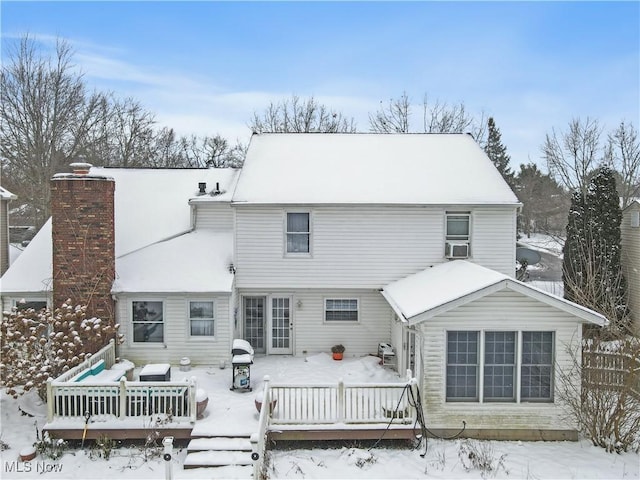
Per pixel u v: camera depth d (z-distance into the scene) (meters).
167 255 16.69
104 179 14.86
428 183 17.05
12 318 13.21
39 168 31.84
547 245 47.69
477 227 16.45
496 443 11.66
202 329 15.86
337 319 17.30
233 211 16.86
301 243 16.62
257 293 17.23
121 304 15.48
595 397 11.43
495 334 11.86
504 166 49.06
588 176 34.72
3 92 31.06
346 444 11.48
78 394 11.27
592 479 9.94
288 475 9.99
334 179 17.27
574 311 11.50
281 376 14.88
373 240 16.52
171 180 20.39
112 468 10.26
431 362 11.80
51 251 16.94
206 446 10.41
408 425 11.33
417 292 13.73
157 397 11.40
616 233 21.08
